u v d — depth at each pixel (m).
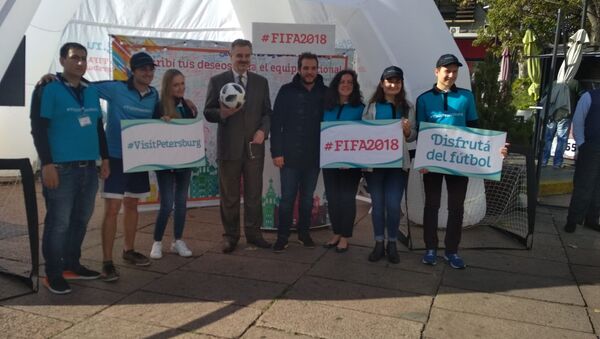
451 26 25.22
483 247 5.94
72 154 4.08
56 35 7.84
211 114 5.22
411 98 6.20
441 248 5.82
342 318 3.95
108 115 4.71
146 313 3.93
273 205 6.34
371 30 6.34
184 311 3.99
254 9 7.71
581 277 5.05
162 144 4.74
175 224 5.28
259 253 5.46
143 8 9.70
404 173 5.33
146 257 5.03
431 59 6.23
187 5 9.82
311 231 6.43
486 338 3.71
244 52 5.21
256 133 5.33
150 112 4.82
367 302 4.26
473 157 5.03
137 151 4.60
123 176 4.59
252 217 5.59
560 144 11.45
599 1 14.84
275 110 5.43
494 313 4.14
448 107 5.10
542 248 6.01
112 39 6.63
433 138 5.08
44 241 4.20
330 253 5.53
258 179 5.52
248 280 4.67
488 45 19.72
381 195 5.27
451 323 3.93
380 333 3.72
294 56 6.25
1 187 8.09
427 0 6.29
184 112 5.16
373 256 5.29
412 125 5.21
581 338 3.76
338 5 6.14
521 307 4.28
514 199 6.86
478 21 24.81
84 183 4.25
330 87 5.26
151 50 6.73
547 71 10.52
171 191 5.12
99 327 3.68
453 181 5.18
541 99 9.29
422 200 6.48
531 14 16.84
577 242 6.33
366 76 6.84
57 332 3.59
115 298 4.19
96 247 5.48
